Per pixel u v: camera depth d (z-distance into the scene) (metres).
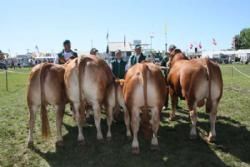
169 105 12.98
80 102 7.49
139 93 6.88
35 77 7.54
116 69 11.09
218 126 9.59
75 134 8.95
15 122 10.41
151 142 7.55
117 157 7.26
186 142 8.09
